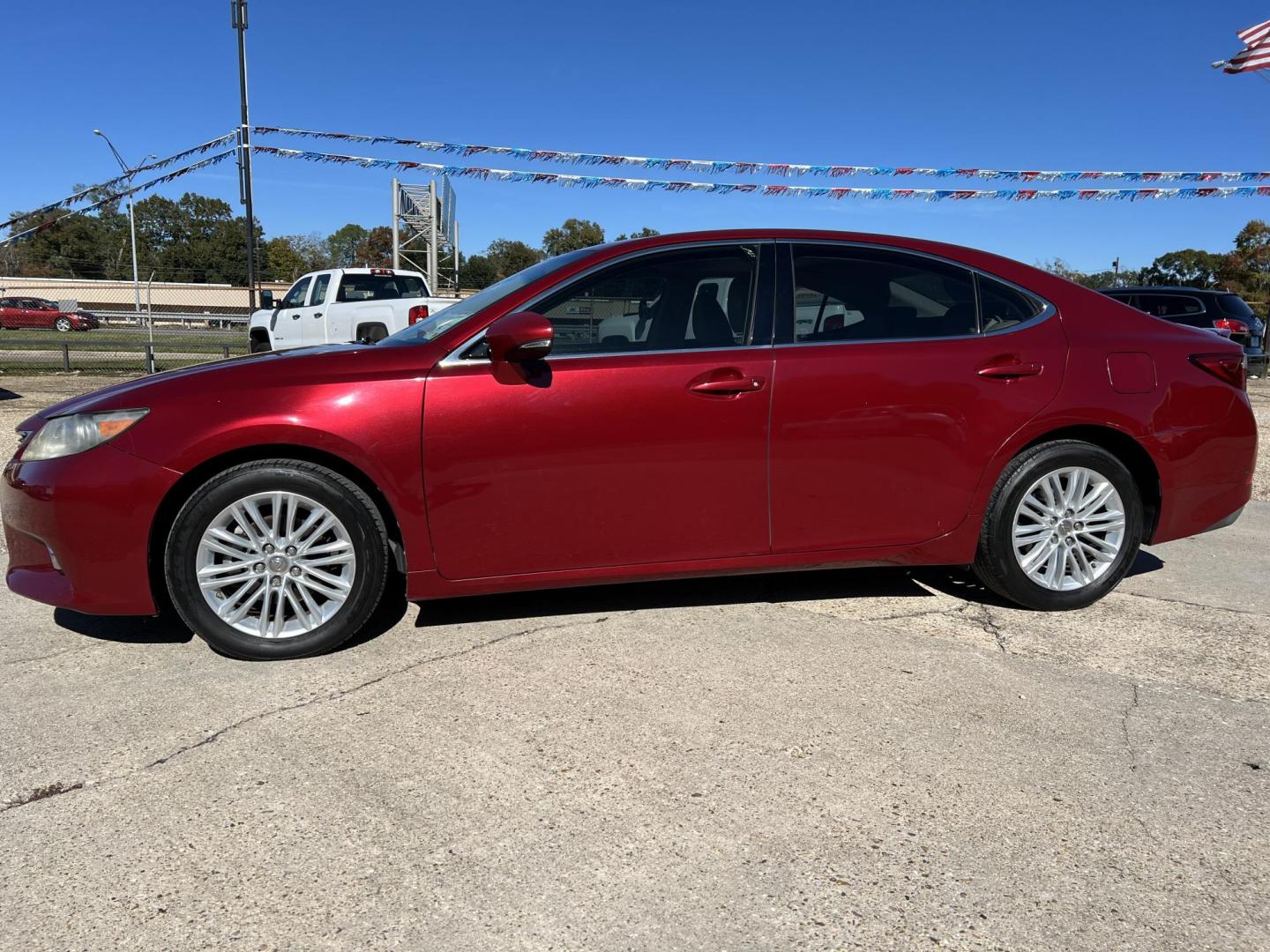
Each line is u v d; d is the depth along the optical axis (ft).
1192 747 8.39
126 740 8.41
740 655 10.48
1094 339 11.64
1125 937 5.88
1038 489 11.68
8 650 10.64
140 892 6.27
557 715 8.95
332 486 9.96
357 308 41.88
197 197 289.53
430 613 11.91
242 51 41.37
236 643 10.13
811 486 10.87
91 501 9.57
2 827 7.02
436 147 37.73
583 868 6.56
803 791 7.59
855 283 11.31
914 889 6.35
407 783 7.70
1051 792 7.60
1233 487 12.25
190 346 61.00
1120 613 12.14
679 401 10.42
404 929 5.91
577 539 10.48
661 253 10.98
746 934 5.88
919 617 11.84
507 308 10.46
